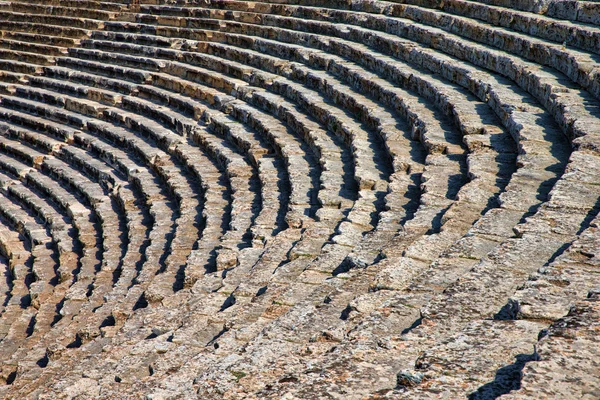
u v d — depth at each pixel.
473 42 19.81
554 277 6.42
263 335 7.35
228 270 11.76
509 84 16.42
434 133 14.84
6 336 14.40
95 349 10.76
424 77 18.58
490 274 7.06
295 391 5.19
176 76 28.42
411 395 4.76
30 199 23.42
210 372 6.62
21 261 19.56
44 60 34.31
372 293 7.58
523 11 20.05
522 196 9.70
